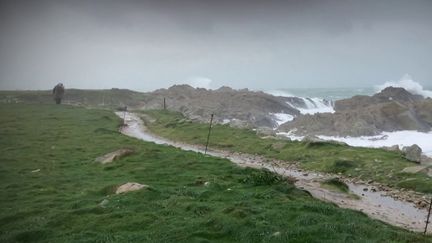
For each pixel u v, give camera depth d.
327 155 48.94
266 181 29.50
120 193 25.58
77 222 20.77
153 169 35.22
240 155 54.91
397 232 19.05
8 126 71.38
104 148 49.31
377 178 38.50
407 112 108.50
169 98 191.50
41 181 31.00
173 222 20.19
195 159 40.44
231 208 21.27
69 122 81.31
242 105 160.62
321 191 32.44
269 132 72.25
